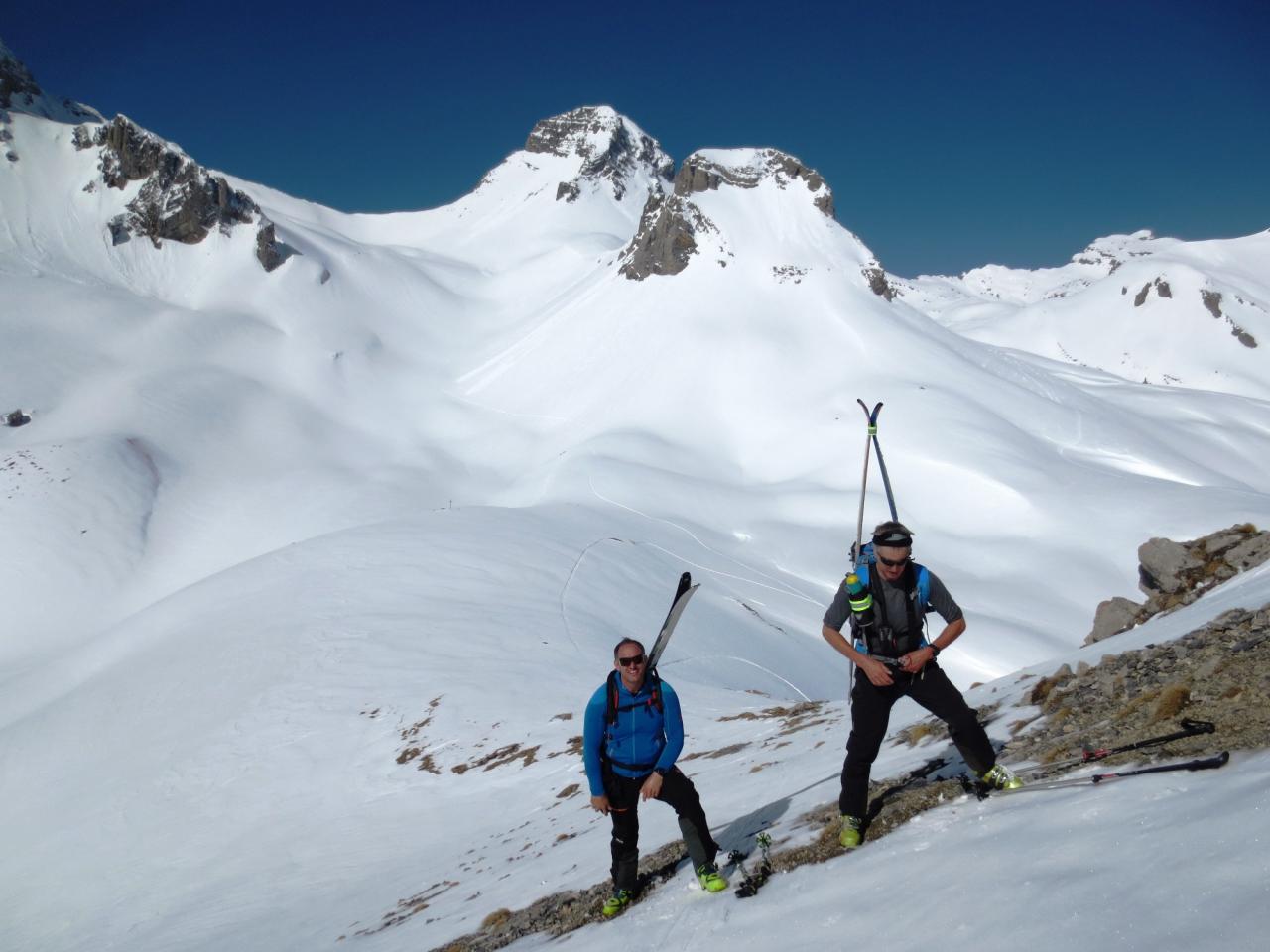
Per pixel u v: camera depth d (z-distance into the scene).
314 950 11.34
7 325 131.12
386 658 32.47
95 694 34.91
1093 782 4.80
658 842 8.37
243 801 24.09
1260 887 3.03
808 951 4.24
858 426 105.19
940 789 5.78
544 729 23.39
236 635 37.12
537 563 45.50
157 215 170.62
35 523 87.38
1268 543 10.58
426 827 18.69
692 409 121.06
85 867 22.55
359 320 167.00
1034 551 75.56
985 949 3.49
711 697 24.05
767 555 76.00
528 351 150.38
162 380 125.62
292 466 112.94
